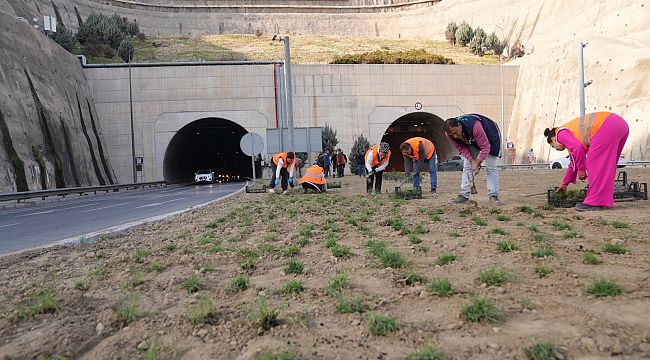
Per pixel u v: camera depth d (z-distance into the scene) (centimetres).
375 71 5231
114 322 379
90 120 4659
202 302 409
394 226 816
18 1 5634
